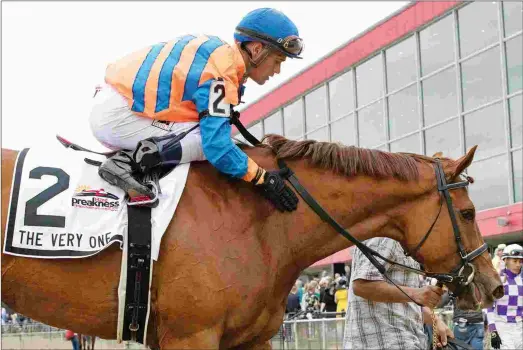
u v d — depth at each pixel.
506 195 12.70
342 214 2.92
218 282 2.54
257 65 2.96
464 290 2.98
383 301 3.53
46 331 11.84
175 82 2.64
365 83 16.58
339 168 2.93
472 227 3.01
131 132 2.70
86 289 2.53
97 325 2.59
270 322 2.80
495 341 6.59
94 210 2.56
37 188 2.54
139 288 2.53
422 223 2.96
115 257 2.55
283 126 19.72
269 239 2.75
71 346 12.01
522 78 12.39
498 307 6.84
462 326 6.70
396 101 15.54
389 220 2.99
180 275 2.52
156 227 2.54
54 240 2.49
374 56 16.28
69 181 2.60
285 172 2.86
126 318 2.55
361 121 16.67
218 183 2.74
